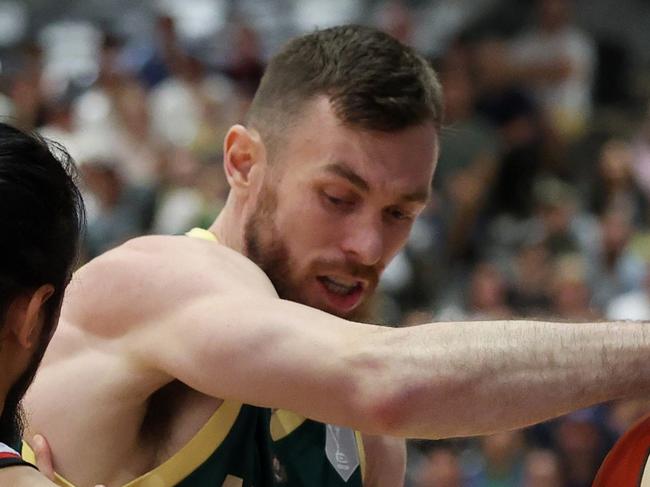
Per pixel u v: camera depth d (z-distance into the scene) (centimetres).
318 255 282
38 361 223
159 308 265
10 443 222
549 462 814
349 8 1590
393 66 280
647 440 239
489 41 1328
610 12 1595
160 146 1123
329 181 277
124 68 1230
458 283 1014
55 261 214
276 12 1581
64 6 1652
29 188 207
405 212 284
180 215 985
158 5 1616
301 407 245
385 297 934
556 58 1318
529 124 1192
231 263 270
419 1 1577
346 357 239
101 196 989
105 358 273
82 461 272
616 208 1105
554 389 229
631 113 1358
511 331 234
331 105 277
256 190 292
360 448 320
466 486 823
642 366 229
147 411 280
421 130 281
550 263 1002
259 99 295
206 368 252
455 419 233
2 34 1593
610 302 985
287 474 298
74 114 1151
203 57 1393
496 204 1134
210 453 276
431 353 234
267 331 247
